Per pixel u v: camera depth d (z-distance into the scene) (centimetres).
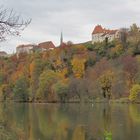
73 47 19238
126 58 15562
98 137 4931
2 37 1720
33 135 4975
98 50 19325
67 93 14125
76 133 5331
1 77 16912
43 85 14625
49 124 6438
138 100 12925
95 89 14025
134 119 7088
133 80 14138
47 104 13288
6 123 4162
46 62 17262
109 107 11038
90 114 8519
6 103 13738
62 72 16838
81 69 16838
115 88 13775
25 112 9069
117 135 5041
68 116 8044
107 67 15488
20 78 15575
